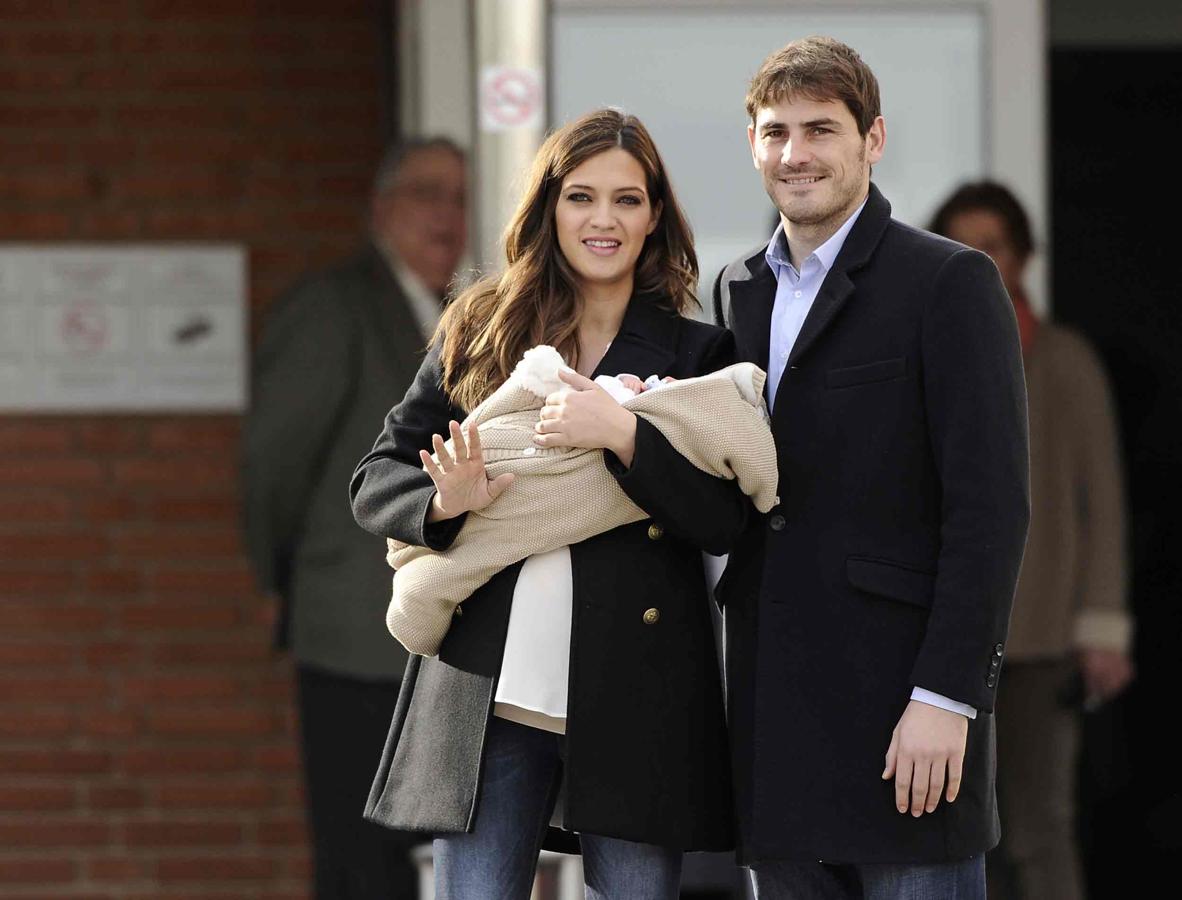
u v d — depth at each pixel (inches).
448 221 745.0
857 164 462.3
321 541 732.7
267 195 863.1
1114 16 824.9
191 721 864.3
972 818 460.8
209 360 862.5
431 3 773.9
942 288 453.1
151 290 860.6
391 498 462.3
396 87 858.1
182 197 861.8
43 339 860.0
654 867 473.7
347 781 730.8
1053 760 743.1
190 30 861.2
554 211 471.5
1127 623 748.0
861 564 456.4
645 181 469.4
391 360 733.9
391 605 468.4
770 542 465.7
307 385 728.3
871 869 468.4
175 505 866.8
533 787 471.2
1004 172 778.2
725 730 475.2
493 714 461.7
